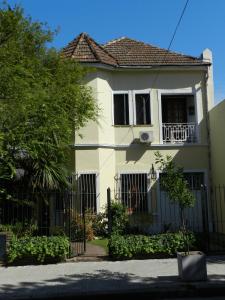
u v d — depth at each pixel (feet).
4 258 42.39
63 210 53.36
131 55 71.00
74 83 57.82
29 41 53.16
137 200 65.82
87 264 41.50
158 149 67.21
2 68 42.75
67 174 56.18
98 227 60.08
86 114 57.47
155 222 64.59
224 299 30.25
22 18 52.01
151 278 34.83
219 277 34.40
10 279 35.81
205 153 67.62
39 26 54.60
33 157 48.08
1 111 40.75
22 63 47.14
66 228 49.67
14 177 52.01
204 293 31.73
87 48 67.92
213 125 65.87
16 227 49.06
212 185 66.64
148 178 66.33
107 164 65.21
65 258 43.06
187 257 33.50
